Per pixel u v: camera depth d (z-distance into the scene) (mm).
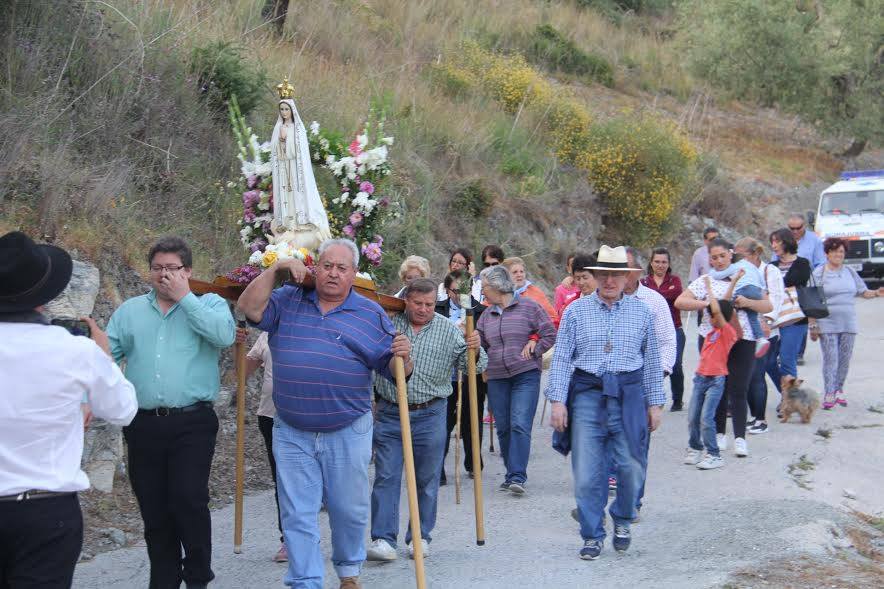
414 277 8242
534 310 8242
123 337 5238
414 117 16578
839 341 11188
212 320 5117
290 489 5195
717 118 32375
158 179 10477
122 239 8727
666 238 20938
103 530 6828
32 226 8039
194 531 5172
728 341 8695
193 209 10492
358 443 5250
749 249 9797
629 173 20125
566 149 20484
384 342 5371
